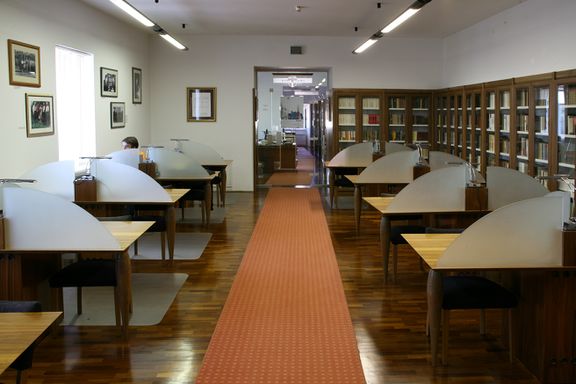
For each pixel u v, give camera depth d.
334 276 5.46
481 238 3.36
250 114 11.45
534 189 4.87
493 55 8.80
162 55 11.30
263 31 10.62
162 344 3.89
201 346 3.85
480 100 8.94
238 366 3.50
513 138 7.63
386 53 11.46
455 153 10.16
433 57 11.52
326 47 11.37
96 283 3.96
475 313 4.54
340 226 7.93
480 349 3.84
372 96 11.46
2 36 5.72
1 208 3.76
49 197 3.74
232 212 9.05
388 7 8.09
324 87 15.21
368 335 4.07
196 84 11.37
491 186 4.95
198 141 11.48
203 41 11.27
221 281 5.36
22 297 3.83
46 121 6.72
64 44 7.20
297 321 4.27
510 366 3.58
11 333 2.24
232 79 11.37
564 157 6.32
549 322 3.33
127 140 8.06
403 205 5.08
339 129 11.66
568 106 6.25
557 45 6.81
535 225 3.33
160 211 6.73
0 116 5.72
